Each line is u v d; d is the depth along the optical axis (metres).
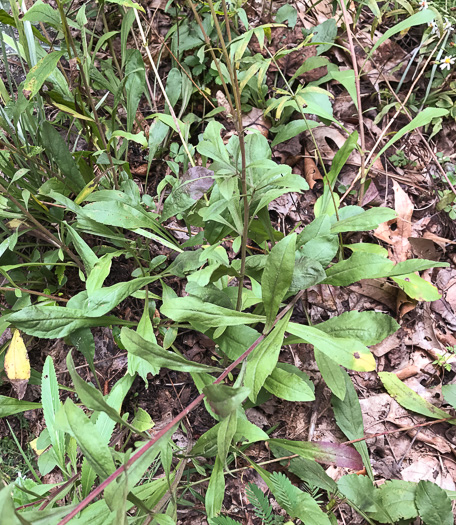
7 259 0.52
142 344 0.31
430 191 0.60
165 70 0.64
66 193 0.50
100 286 0.43
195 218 0.44
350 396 0.47
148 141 0.57
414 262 0.39
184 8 0.63
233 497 0.46
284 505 0.38
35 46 0.49
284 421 0.49
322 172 0.60
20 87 0.40
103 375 0.52
